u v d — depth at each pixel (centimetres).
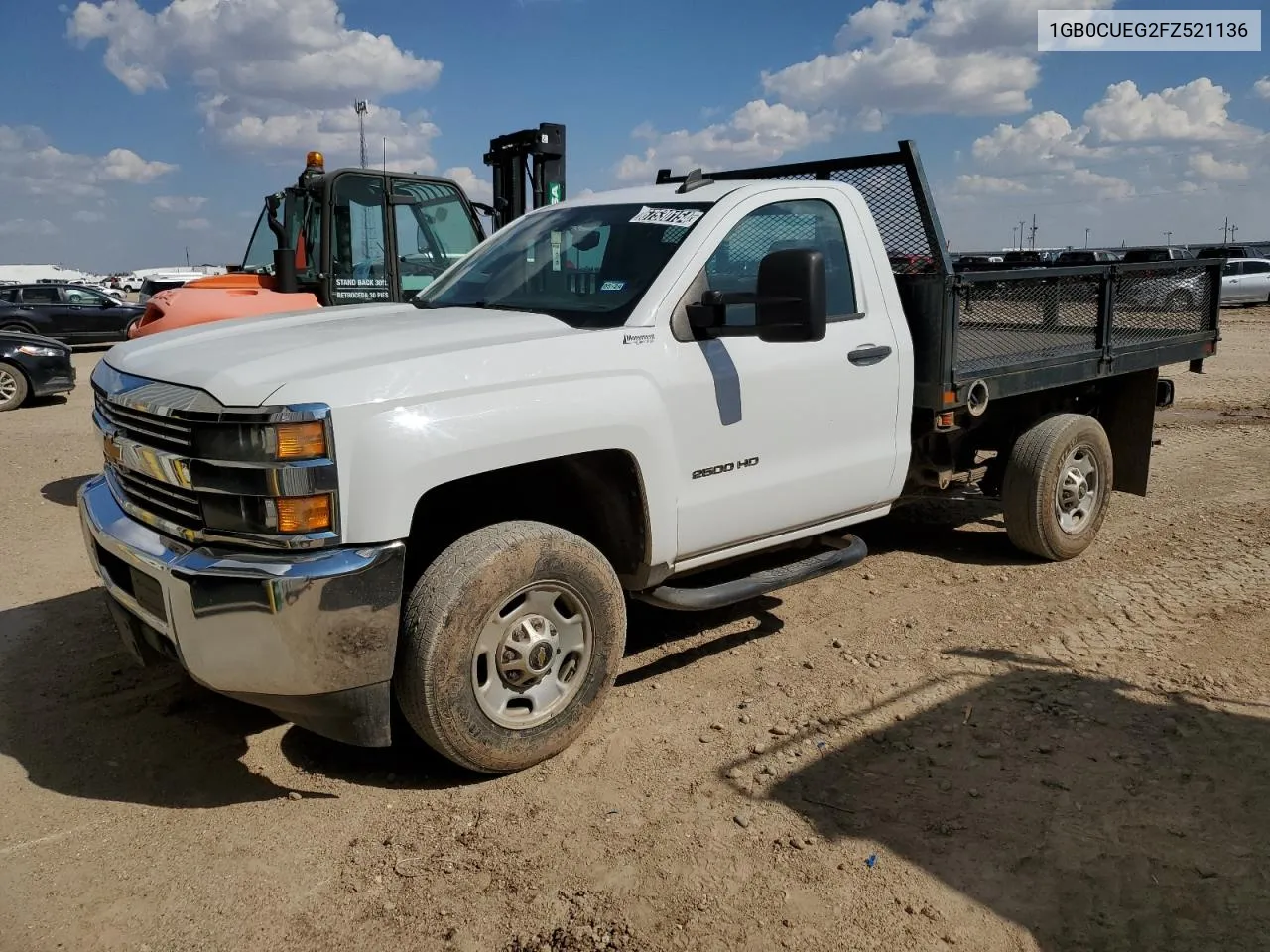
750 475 424
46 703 415
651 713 405
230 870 303
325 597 302
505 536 342
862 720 396
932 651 464
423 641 325
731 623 505
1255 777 348
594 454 380
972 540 647
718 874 300
